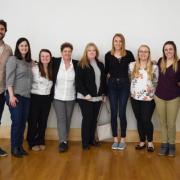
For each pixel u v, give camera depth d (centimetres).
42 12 481
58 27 482
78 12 478
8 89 381
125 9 473
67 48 430
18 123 396
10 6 481
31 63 410
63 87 439
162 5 469
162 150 419
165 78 406
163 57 411
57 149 442
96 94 443
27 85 399
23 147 449
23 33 486
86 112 441
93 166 369
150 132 436
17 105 391
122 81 438
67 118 454
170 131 414
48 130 496
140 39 476
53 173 343
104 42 480
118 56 440
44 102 433
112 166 369
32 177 330
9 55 394
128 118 488
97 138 479
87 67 437
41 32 484
